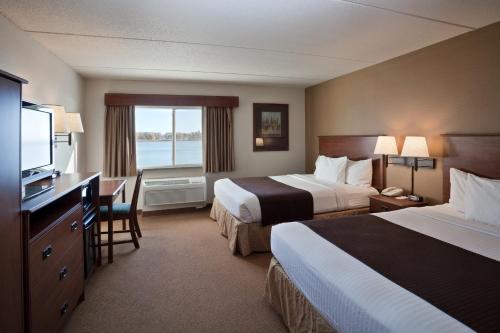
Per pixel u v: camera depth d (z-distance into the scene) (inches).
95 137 190.4
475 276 56.3
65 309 77.8
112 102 188.5
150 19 100.3
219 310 88.5
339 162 170.7
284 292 80.3
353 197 144.9
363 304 50.2
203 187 205.6
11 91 53.6
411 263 62.2
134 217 147.9
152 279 108.1
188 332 78.3
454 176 110.7
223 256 129.4
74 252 85.4
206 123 210.5
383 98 157.4
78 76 174.6
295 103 234.4
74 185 86.0
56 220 72.6
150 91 198.8
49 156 90.8
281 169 233.3
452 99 120.6
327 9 93.7
